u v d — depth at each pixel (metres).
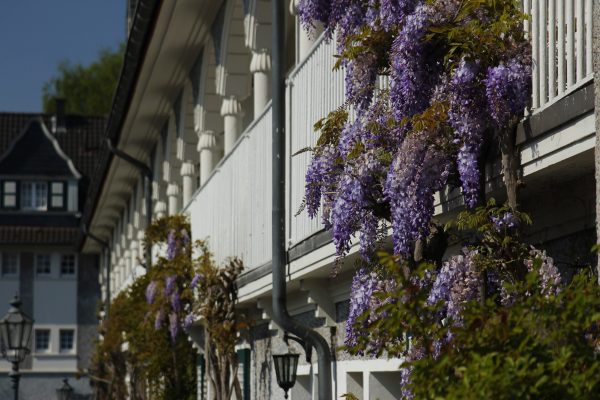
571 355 3.96
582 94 5.05
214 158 18.36
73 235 55.91
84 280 55.97
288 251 10.98
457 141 5.95
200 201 17.72
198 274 14.30
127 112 23.09
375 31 6.93
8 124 61.19
